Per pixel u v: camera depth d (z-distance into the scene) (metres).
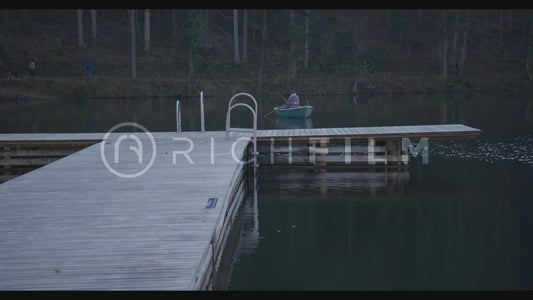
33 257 5.80
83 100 41.34
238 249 8.01
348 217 9.75
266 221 9.55
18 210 7.70
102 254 5.87
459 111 30.52
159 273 5.35
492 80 53.69
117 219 7.20
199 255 5.83
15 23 50.03
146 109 33.41
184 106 36.22
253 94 46.31
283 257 7.67
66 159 12.23
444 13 54.25
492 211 10.01
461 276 6.94
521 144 18.00
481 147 17.62
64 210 7.69
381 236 8.60
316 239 8.45
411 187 12.19
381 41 58.56
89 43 49.72
